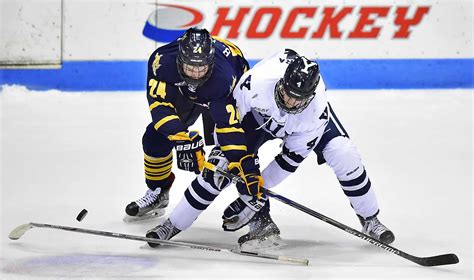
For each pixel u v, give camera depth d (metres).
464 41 25.06
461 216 13.38
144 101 24.17
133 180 15.86
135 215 12.95
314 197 14.74
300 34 24.86
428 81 25.25
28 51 25.16
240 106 10.92
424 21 24.94
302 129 10.70
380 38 24.98
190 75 10.77
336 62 25.02
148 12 24.91
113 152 18.30
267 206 11.42
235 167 10.71
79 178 15.95
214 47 10.84
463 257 11.10
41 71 25.20
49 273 10.15
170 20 24.91
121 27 25.00
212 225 12.79
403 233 12.35
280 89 10.23
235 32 24.91
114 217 13.22
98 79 25.25
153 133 12.59
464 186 15.52
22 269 10.30
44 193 14.77
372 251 11.44
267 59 11.07
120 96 24.75
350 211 13.77
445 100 24.11
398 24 24.91
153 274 10.12
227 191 15.02
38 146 18.75
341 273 10.28
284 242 11.84
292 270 10.38
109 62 25.16
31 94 24.91
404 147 18.89
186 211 11.19
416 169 16.92
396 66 25.11
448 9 24.91
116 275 10.07
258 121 11.04
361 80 25.11
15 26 25.06
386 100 24.06
